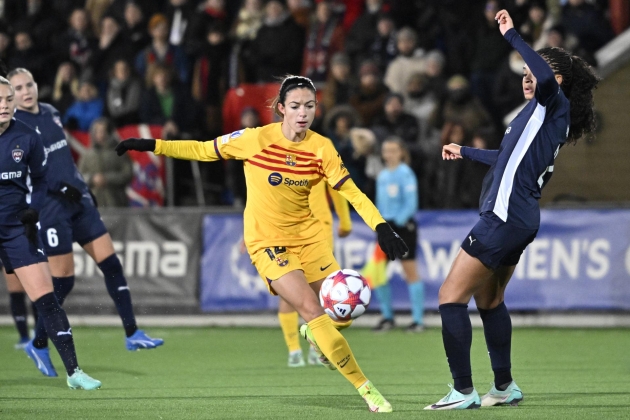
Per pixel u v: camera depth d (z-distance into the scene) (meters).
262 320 44.81
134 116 51.06
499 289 20.27
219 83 53.09
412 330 41.59
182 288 44.75
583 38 49.66
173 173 49.00
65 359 24.06
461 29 51.53
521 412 19.28
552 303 42.44
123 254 45.16
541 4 50.34
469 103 46.84
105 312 44.69
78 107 51.91
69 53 56.12
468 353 19.66
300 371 28.86
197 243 44.72
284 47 52.22
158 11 57.34
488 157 20.94
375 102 49.34
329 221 28.34
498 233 19.00
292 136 19.72
